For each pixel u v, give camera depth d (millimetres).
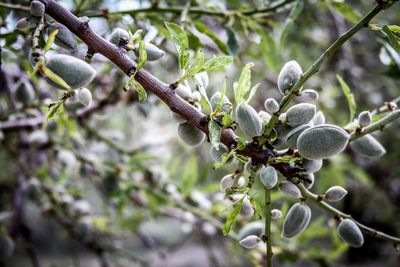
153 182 846
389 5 470
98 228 955
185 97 494
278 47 656
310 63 1184
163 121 1202
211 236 1027
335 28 1060
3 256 776
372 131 514
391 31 483
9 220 898
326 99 1040
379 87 1193
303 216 495
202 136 498
